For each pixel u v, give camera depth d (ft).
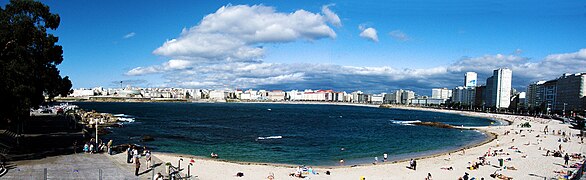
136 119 495.41
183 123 440.45
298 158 202.39
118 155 145.18
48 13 153.89
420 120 630.33
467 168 167.12
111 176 112.37
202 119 527.40
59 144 180.65
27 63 139.74
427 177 143.43
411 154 224.12
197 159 180.14
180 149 224.12
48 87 162.30
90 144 161.79
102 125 360.69
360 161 196.13
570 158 192.75
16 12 144.46
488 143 273.95
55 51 164.35
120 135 287.69
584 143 266.57
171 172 119.65
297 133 344.49
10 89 130.21
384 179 143.95
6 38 134.00
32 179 104.17
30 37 143.33
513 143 267.80
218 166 157.58
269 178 135.95
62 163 126.82
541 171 157.79
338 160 198.80
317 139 296.71
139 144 240.32
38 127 272.72
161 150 217.56
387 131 388.98
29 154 140.97
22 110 140.15
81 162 129.59
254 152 219.20
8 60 138.10
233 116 625.00
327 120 565.53
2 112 140.46
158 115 610.24
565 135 333.01
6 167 116.88
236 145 248.32
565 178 132.46
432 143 283.79
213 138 287.69
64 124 304.09
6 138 183.21
